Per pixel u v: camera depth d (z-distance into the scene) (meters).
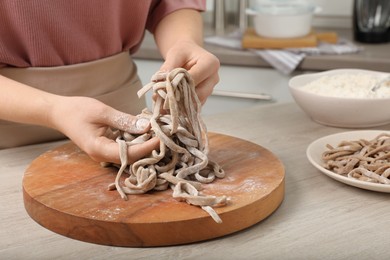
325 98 1.27
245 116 1.38
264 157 1.12
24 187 1.02
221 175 1.05
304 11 2.08
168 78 1.05
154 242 0.91
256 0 2.43
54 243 0.93
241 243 0.92
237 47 2.10
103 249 0.91
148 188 1.00
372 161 1.09
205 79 1.15
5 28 1.20
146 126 1.06
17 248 0.91
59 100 1.09
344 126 1.31
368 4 2.14
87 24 1.24
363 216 1.00
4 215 1.01
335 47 2.07
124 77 1.33
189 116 1.08
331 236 0.94
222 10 2.37
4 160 1.17
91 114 1.06
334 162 1.11
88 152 1.06
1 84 1.14
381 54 2.01
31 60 1.22
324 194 1.06
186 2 1.34
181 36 1.27
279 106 1.44
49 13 1.19
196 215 0.92
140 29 1.32
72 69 1.25
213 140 1.20
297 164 1.16
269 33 2.09
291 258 0.87
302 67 2.01
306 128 1.31
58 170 1.08
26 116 1.12
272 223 0.98
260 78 2.06
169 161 1.07
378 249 0.90
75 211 0.94
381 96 1.29
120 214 0.93
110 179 1.05
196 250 0.90
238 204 0.95
